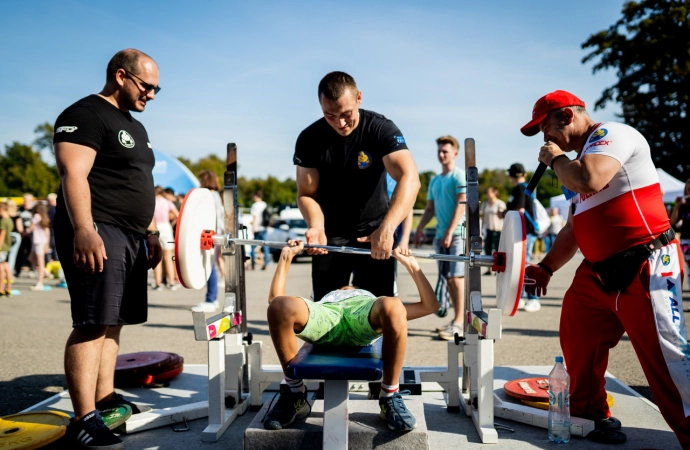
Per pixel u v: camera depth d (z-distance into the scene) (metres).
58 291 11.23
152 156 3.45
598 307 3.08
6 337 6.31
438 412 3.68
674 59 29.58
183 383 4.29
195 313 3.05
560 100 3.03
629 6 30.48
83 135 2.95
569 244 3.35
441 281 6.05
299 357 2.70
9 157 46.41
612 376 4.27
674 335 2.66
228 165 3.60
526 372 4.46
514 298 2.91
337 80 3.27
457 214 5.81
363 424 2.90
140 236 3.28
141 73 3.21
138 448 3.08
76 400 3.01
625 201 2.79
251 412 3.73
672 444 3.04
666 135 30.45
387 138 3.53
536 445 3.08
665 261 2.72
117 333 3.53
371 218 3.73
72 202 2.85
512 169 7.81
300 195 3.75
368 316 2.85
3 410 3.80
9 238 10.48
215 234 3.33
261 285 11.89
